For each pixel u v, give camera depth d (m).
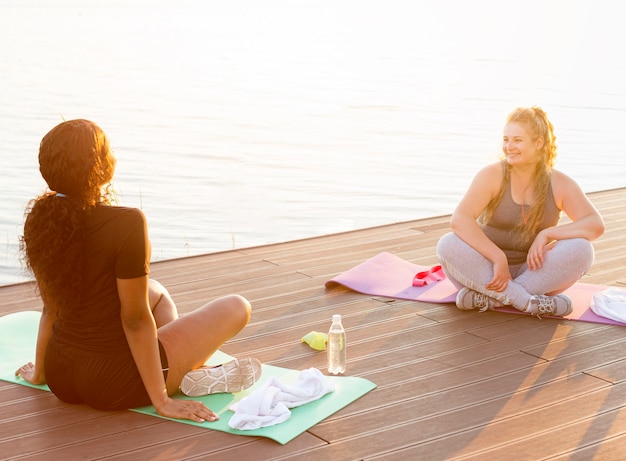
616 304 3.64
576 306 3.74
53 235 2.43
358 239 5.05
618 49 30.05
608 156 10.70
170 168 10.48
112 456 2.44
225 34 36.19
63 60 24.53
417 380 2.97
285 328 3.53
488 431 2.58
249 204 8.58
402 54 27.67
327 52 28.03
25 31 36.81
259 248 4.87
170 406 2.64
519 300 3.62
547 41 33.84
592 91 18.19
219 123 14.36
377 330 3.49
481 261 3.65
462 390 2.88
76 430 2.59
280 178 9.95
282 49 29.00
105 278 2.52
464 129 13.65
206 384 2.80
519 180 3.70
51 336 2.72
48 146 2.45
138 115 14.98
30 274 2.64
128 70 22.30
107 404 2.65
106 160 2.50
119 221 2.46
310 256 4.68
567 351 3.24
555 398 2.81
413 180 9.80
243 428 2.57
